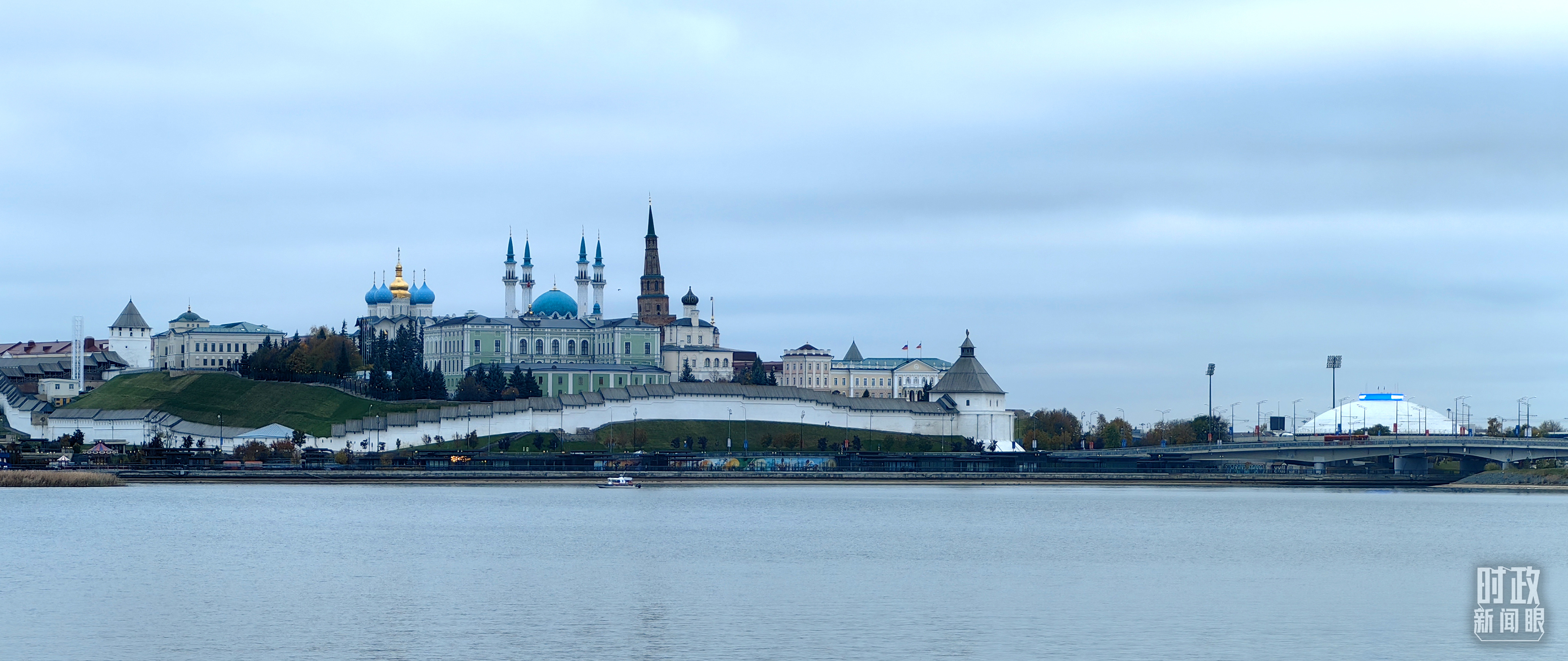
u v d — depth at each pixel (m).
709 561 157.50
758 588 136.75
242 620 116.69
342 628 113.44
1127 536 191.62
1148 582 142.88
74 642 107.25
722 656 102.81
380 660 101.06
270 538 177.50
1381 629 115.31
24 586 134.88
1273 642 109.75
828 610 123.62
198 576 142.50
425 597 129.38
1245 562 161.38
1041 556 165.62
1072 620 118.88
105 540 173.75
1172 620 119.00
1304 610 125.25
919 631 113.00
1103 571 152.00
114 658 101.69
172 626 113.62
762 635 110.94
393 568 149.62
